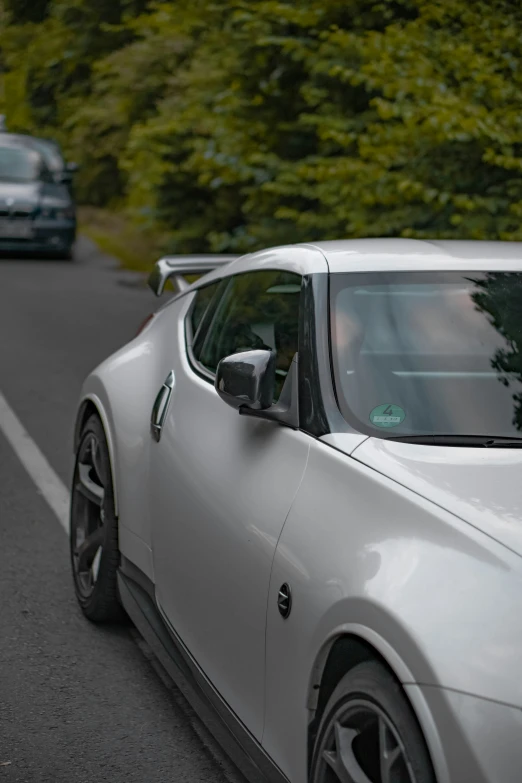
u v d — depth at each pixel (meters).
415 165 12.21
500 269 4.77
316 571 3.57
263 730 3.96
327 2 14.42
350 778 3.35
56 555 7.15
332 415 4.05
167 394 5.36
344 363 4.25
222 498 4.36
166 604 5.03
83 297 20.28
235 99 16.48
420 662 3.05
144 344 6.11
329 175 12.87
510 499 3.45
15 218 25.66
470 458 3.75
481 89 11.58
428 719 3.00
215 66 18.19
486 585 3.12
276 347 4.73
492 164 11.60
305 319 4.46
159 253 23.61
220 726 4.54
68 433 10.45
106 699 5.20
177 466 4.91
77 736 4.83
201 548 4.52
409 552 3.31
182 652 4.77
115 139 40.62
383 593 3.23
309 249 4.97
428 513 3.39
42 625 6.05
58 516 7.93
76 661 5.61
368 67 12.05
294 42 14.85
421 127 11.37
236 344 5.05
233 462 4.40
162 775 4.52
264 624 3.90
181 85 23.70
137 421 5.59
